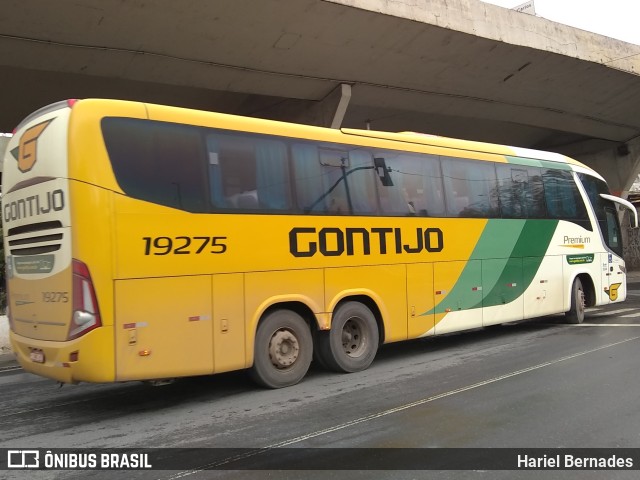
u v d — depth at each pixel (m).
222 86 14.97
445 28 14.86
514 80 18.80
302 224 6.70
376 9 13.38
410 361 8.01
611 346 8.59
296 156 6.79
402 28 14.35
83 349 5.05
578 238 11.20
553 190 10.73
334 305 6.96
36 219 5.54
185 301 5.62
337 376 7.08
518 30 16.72
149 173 5.52
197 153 5.90
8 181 6.10
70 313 5.11
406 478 3.89
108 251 5.18
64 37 11.85
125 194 5.34
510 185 9.75
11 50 11.85
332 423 5.15
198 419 5.45
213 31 12.74
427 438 4.68
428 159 8.40
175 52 13.16
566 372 6.95
